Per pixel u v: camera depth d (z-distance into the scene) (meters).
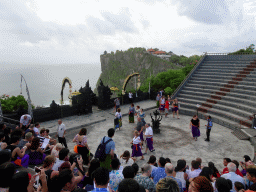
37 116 14.19
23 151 5.49
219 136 12.01
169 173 3.86
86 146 6.75
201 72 22.73
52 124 13.98
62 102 16.64
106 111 18.17
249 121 12.83
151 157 5.73
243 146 10.47
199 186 2.45
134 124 14.71
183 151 9.95
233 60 22.73
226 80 19.25
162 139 11.59
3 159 3.71
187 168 5.98
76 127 13.59
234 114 14.71
